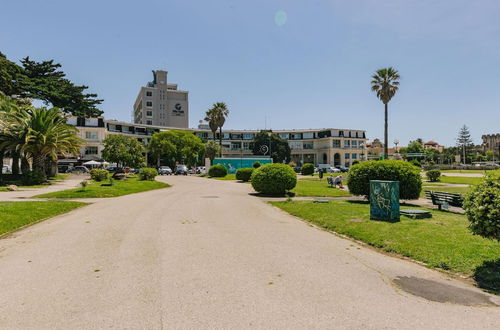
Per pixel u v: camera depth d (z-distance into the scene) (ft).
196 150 245.45
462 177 115.85
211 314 11.93
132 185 77.41
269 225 30.91
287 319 11.59
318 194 60.54
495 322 11.58
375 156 323.37
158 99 388.57
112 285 14.94
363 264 18.70
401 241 22.85
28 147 90.12
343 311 12.35
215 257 19.76
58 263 18.51
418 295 14.17
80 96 156.35
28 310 12.25
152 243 23.36
